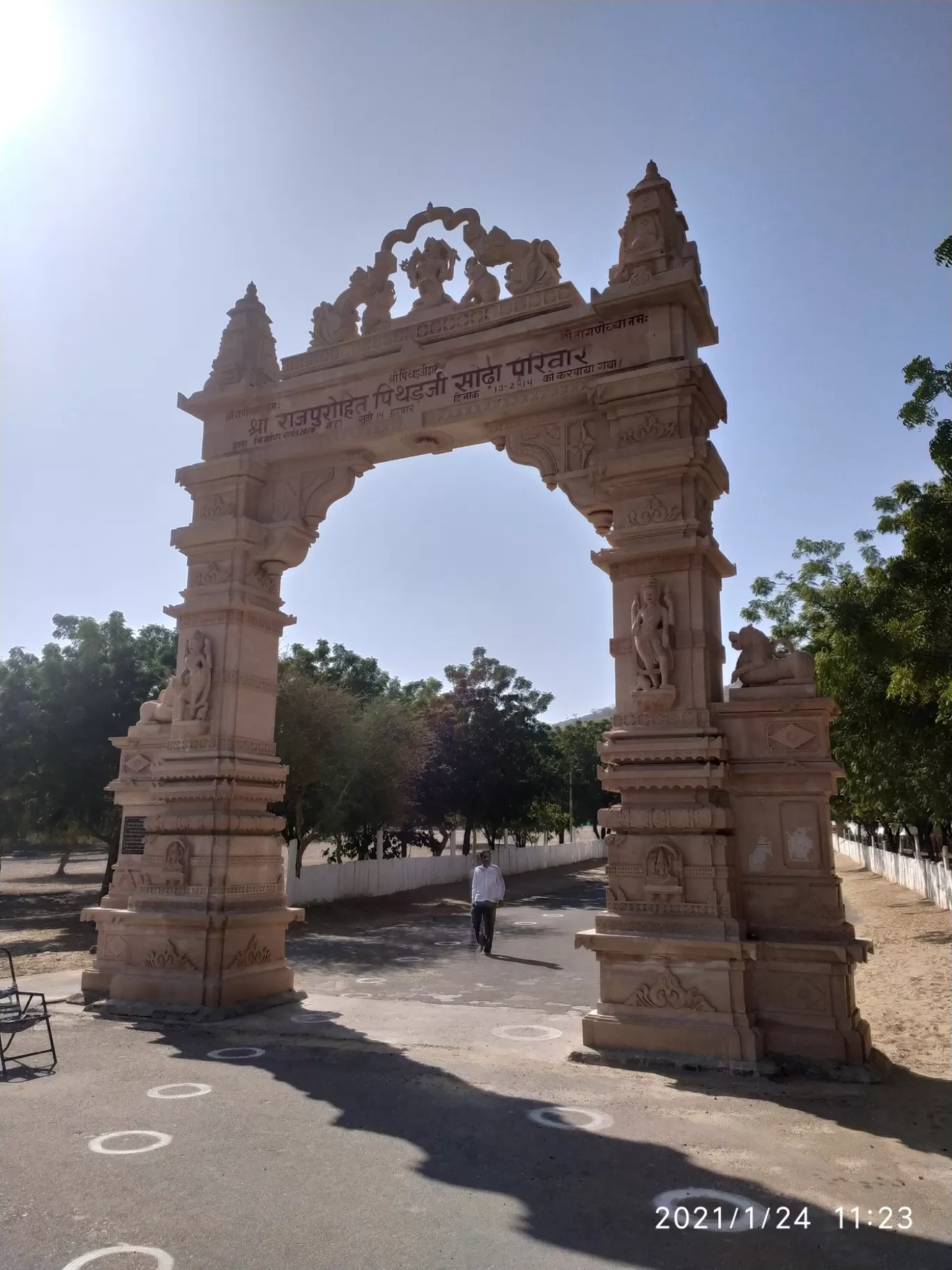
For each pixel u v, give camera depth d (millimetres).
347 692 25453
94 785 20406
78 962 13320
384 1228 3986
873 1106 5910
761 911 7352
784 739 7492
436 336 9594
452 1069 6805
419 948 16172
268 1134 5230
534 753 34844
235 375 10766
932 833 25828
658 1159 4891
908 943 14320
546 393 8758
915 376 8984
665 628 7855
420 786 31766
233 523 10023
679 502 8031
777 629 21141
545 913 23797
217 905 9211
